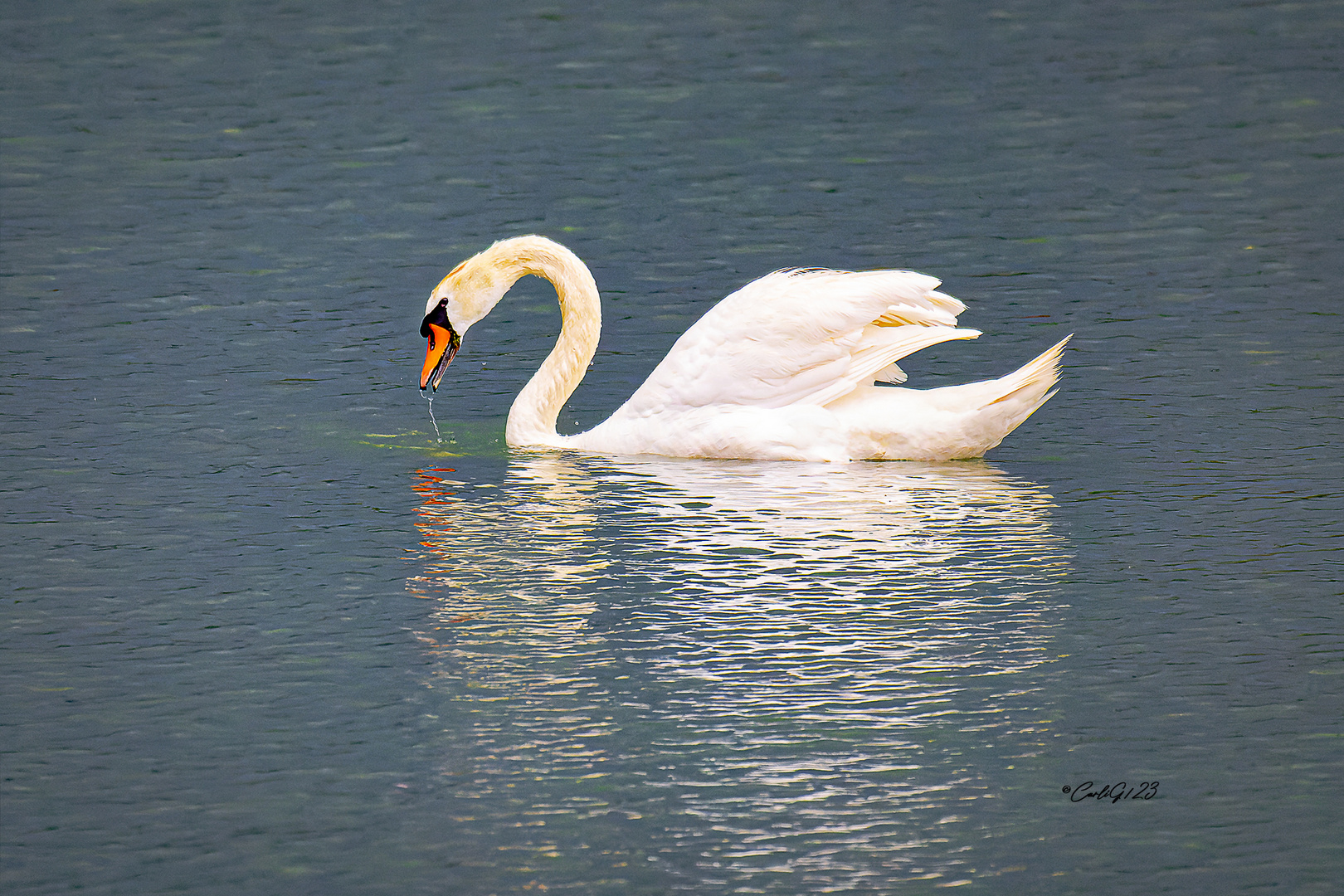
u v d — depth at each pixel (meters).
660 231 23.86
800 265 22.19
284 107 30.58
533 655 11.65
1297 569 12.77
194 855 9.37
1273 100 29.88
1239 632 11.77
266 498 14.80
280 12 37.47
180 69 32.94
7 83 31.91
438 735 10.58
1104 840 9.39
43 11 37.56
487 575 13.01
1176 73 31.75
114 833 9.59
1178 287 21.00
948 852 9.30
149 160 27.67
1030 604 12.27
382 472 15.52
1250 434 15.91
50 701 11.07
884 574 12.86
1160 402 16.97
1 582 12.91
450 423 17.14
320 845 9.45
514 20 36.56
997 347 19.00
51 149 28.16
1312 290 20.69
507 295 22.38
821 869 9.16
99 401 17.53
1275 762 10.12
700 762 10.23
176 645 11.87
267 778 10.14
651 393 16.06
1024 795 9.84
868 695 11.00
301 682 11.30
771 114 29.77
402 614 12.33
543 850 9.36
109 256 23.06
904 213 24.47
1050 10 36.62
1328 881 8.98
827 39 34.69
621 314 20.53
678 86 31.52
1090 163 26.86
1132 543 13.36
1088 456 15.51
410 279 22.14
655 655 11.59
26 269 22.44
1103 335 19.25
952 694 10.98
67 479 15.22
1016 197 25.16
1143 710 10.76
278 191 26.09
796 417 15.59
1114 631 11.83
